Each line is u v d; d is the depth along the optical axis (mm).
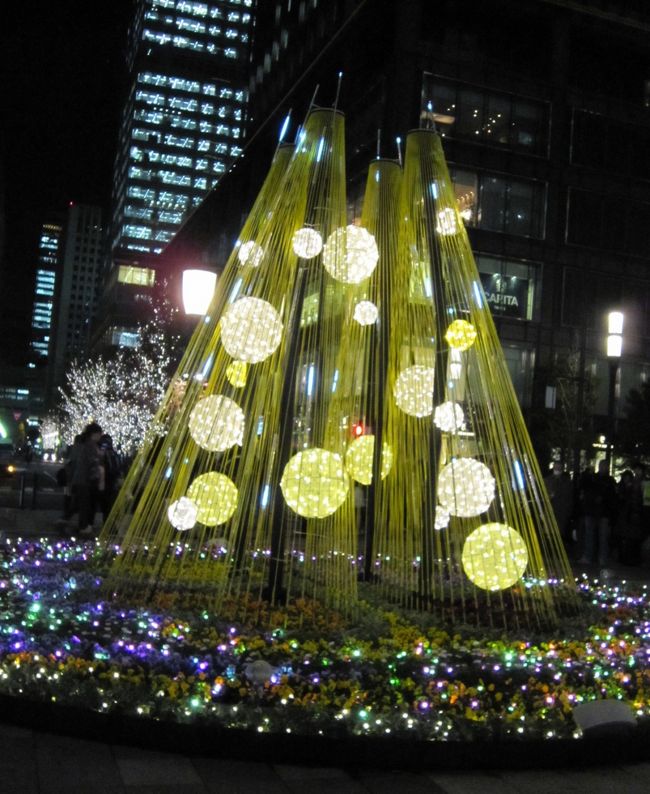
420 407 9555
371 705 6012
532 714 6109
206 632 7777
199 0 170625
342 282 9008
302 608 8664
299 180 9227
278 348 9008
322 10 55969
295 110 52875
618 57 46000
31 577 10328
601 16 44094
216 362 9086
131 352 81250
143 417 62938
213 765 5453
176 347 62781
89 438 16094
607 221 44938
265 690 6070
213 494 8930
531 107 43844
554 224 43656
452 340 9328
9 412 110000
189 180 164750
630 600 11438
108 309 129375
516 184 43344
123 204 161750
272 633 7809
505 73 42875
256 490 8953
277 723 5637
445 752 5609
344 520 9156
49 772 5156
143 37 167250
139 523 9461
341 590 8969
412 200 10227
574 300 43875
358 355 9727
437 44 41812
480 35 42875
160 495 9406
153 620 8039
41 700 5863
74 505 16500
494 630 8586
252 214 9703
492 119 42875
